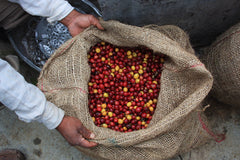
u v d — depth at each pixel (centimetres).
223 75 211
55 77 203
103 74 230
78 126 180
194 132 205
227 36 206
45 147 269
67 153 265
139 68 234
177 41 207
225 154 251
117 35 204
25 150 270
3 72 149
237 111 257
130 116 218
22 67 283
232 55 196
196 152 254
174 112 167
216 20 231
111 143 175
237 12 218
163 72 202
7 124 276
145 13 217
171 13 218
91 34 212
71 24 219
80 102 188
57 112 177
